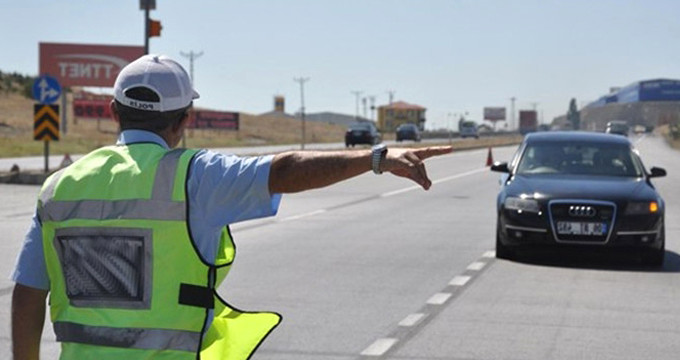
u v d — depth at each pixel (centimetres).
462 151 8962
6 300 1292
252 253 1808
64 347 387
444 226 2328
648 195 1702
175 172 378
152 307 375
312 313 1239
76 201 385
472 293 1405
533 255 1819
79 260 383
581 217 1675
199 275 378
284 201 3070
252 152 7975
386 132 19862
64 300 390
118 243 378
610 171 1839
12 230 2108
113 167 386
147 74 394
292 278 1516
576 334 1137
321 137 17800
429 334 1125
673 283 1517
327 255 1789
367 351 1038
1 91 14762
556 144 1903
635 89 18175
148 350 374
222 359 380
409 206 2905
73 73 9188
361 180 4291
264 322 394
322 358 1004
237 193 374
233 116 12838
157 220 375
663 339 1116
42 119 3628
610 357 1027
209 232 379
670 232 2252
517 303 1330
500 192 1802
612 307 1310
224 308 401
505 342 1089
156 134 398
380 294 1384
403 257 1773
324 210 2747
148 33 3341
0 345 1036
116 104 400
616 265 1709
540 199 1698
